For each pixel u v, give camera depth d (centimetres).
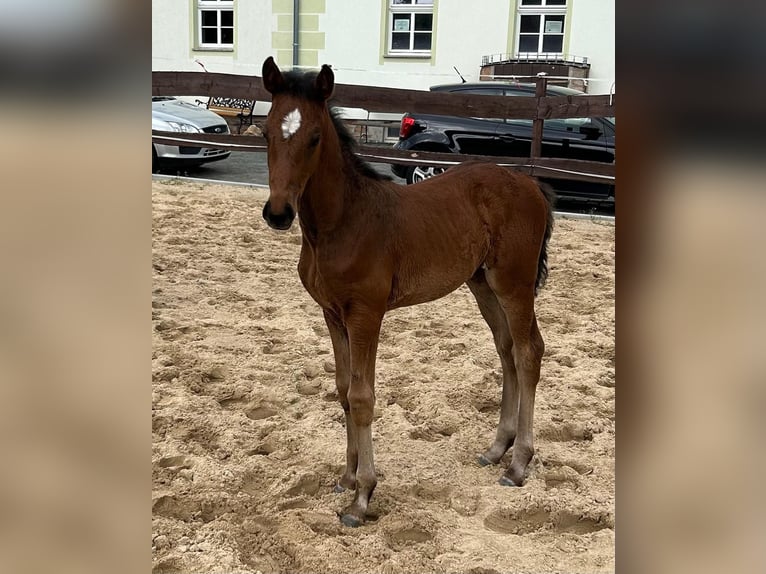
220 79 842
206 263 617
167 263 607
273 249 674
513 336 308
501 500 287
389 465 316
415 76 1375
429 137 860
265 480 304
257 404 375
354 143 264
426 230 274
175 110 1012
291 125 222
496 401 390
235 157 1207
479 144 852
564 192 843
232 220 755
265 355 437
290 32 1412
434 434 353
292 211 218
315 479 304
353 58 1395
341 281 254
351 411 267
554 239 732
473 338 482
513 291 304
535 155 798
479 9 1319
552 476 314
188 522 270
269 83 231
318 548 251
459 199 292
